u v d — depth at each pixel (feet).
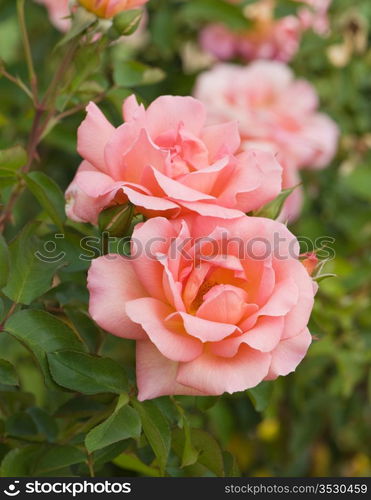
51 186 2.17
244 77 3.33
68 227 2.16
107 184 1.92
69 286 2.19
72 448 2.08
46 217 2.32
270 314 1.85
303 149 3.24
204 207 1.89
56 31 3.47
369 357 3.03
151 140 1.91
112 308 1.88
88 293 2.20
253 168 1.94
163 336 1.85
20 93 3.20
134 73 2.39
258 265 1.90
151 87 3.55
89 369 1.98
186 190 1.89
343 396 3.43
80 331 2.12
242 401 3.38
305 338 1.89
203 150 1.96
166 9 3.45
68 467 2.10
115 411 1.96
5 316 2.02
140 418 1.98
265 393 2.13
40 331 1.98
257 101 3.35
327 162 3.36
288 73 3.36
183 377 1.86
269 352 1.87
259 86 3.34
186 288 1.88
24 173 2.10
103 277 1.89
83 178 1.93
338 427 3.50
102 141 1.98
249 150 1.99
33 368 3.26
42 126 2.25
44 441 2.15
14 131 3.14
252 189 1.93
